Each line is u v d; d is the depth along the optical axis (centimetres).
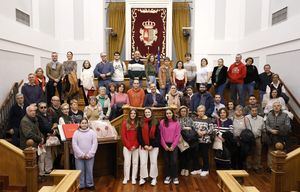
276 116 561
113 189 489
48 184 498
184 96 678
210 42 998
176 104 622
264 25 823
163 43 1040
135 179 520
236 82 730
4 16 626
